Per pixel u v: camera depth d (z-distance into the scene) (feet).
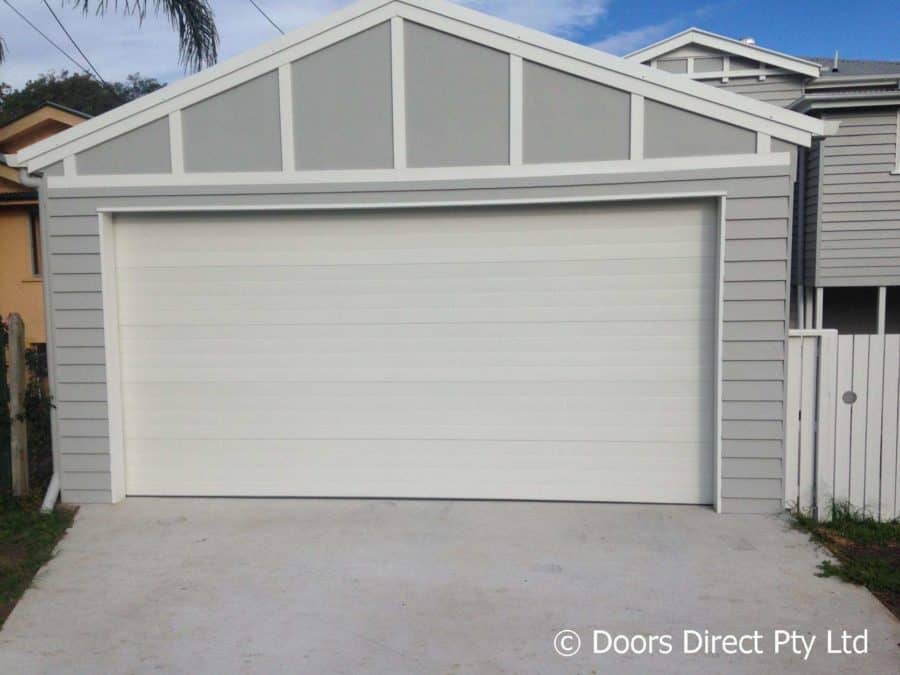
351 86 21.01
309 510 21.44
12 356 22.58
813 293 44.21
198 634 14.99
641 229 21.04
